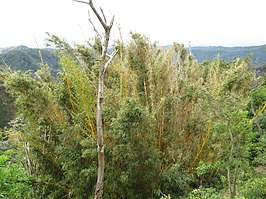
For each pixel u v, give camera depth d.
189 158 7.14
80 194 6.58
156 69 6.87
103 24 4.04
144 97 6.90
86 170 6.02
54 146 7.27
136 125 5.62
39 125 7.08
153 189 6.27
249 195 5.34
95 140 6.14
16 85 6.62
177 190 6.58
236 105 5.07
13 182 5.11
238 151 4.80
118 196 6.50
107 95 6.64
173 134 6.88
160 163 6.21
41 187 7.06
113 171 6.08
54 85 7.69
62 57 6.51
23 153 7.68
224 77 8.65
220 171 7.10
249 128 4.85
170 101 6.97
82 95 6.15
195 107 7.20
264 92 11.09
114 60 7.59
